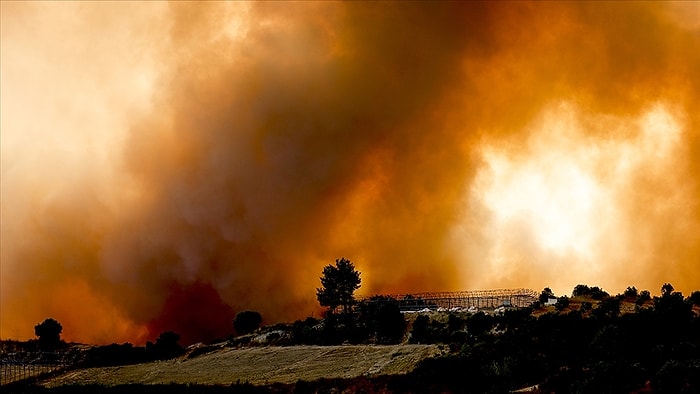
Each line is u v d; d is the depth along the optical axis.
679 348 88.25
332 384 97.81
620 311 112.56
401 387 93.94
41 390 111.06
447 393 90.75
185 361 123.81
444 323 116.62
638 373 83.06
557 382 86.06
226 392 100.19
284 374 107.69
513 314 111.62
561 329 100.56
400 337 117.38
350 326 123.50
